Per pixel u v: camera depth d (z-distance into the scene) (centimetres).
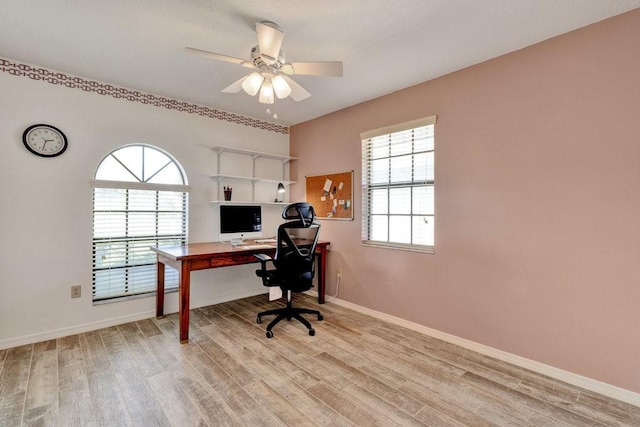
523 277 232
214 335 282
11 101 256
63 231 279
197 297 364
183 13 194
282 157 429
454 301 272
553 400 192
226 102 357
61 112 278
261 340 273
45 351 248
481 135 254
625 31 190
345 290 370
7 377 210
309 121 422
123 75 285
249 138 409
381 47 233
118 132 308
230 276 391
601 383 200
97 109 296
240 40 226
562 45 213
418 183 306
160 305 325
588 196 204
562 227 215
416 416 176
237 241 352
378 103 335
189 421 170
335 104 360
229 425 167
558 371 217
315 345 264
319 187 405
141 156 330
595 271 202
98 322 296
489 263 250
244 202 394
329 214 390
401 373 221
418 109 298
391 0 180
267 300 392
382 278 330
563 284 215
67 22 204
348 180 367
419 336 286
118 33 217
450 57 247
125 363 230
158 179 342
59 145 276
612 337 196
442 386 206
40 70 267
